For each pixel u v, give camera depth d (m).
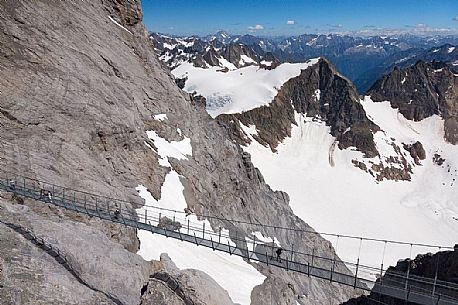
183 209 56.69
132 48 74.06
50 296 26.27
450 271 46.66
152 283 31.80
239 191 81.31
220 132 89.94
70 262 30.34
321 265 82.50
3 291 25.23
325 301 67.38
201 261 47.12
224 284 45.22
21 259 27.83
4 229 29.83
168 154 64.19
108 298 28.69
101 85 55.78
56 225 33.31
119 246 35.94
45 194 36.81
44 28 52.47
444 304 29.66
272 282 51.34
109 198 42.00
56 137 43.94
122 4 74.44
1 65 44.41
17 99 43.34
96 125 49.56
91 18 65.69
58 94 47.56
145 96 69.38
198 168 70.25
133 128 55.88
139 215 45.78
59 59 51.12
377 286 31.59
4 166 37.66
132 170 52.88
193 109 83.81
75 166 42.97
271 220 85.75
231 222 67.88
